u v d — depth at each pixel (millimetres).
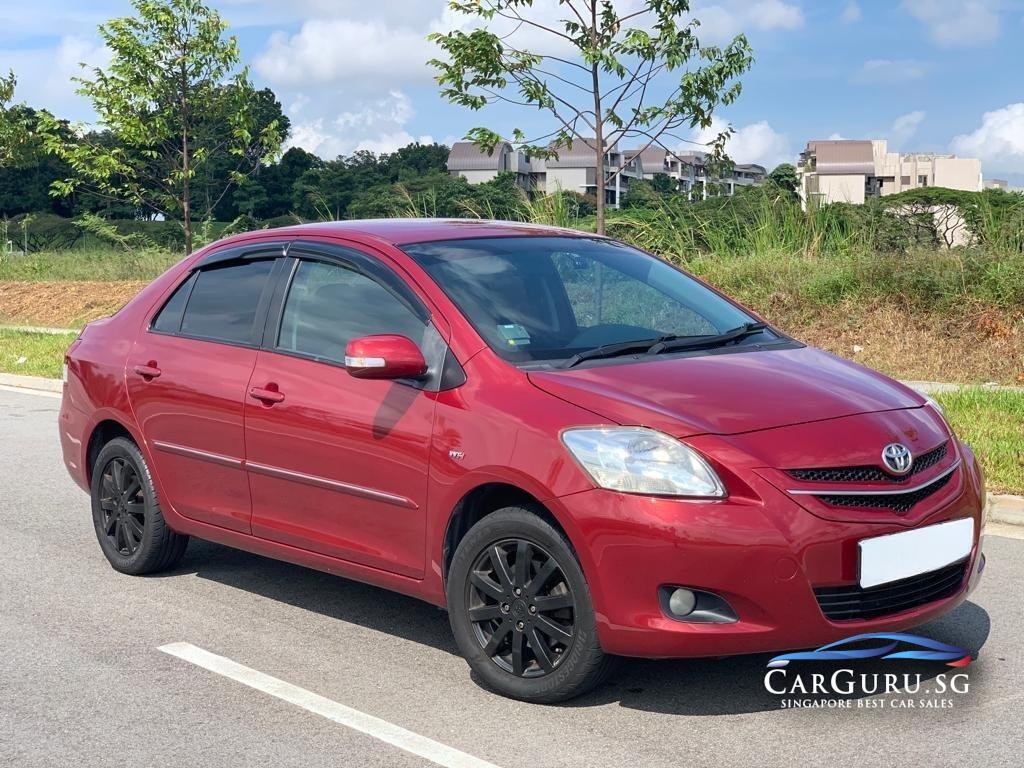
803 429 4242
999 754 3924
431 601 4797
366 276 5258
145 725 4312
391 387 4887
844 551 4062
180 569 6477
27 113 32344
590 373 4570
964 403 9477
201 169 21953
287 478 5270
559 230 5934
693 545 3998
